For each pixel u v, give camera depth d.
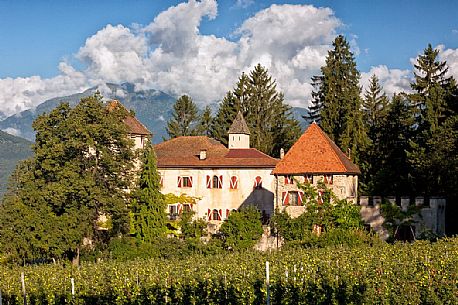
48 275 31.31
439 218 44.12
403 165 57.75
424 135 54.34
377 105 75.31
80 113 43.44
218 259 34.12
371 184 57.53
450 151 49.09
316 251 35.28
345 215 44.84
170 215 55.44
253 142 81.44
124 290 27.45
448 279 24.14
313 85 77.94
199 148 62.78
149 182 47.06
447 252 30.28
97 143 43.66
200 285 26.50
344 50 72.00
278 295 24.69
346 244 39.91
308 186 45.97
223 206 58.06
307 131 48.56
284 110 85.75
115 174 44.81
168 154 62.06
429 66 59.59
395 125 60.53
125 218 45.00
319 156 46.62
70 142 41.97
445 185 49.09
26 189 42.66
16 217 41.28
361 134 61.44
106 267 32.81
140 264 33.81
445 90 57.09
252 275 26.61
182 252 44.66
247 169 57.88
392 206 44.22
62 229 40.91
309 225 45.34
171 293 27.05
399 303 23.36
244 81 85.81
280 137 81.50
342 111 67.06
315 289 24.53
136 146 58.72
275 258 32.72
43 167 42.09
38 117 44.00
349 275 25.45
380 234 44.47
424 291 23.33
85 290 27.19
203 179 58.59
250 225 45.69
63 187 40.66
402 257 29.41
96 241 46.59
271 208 57.09
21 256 41.94
